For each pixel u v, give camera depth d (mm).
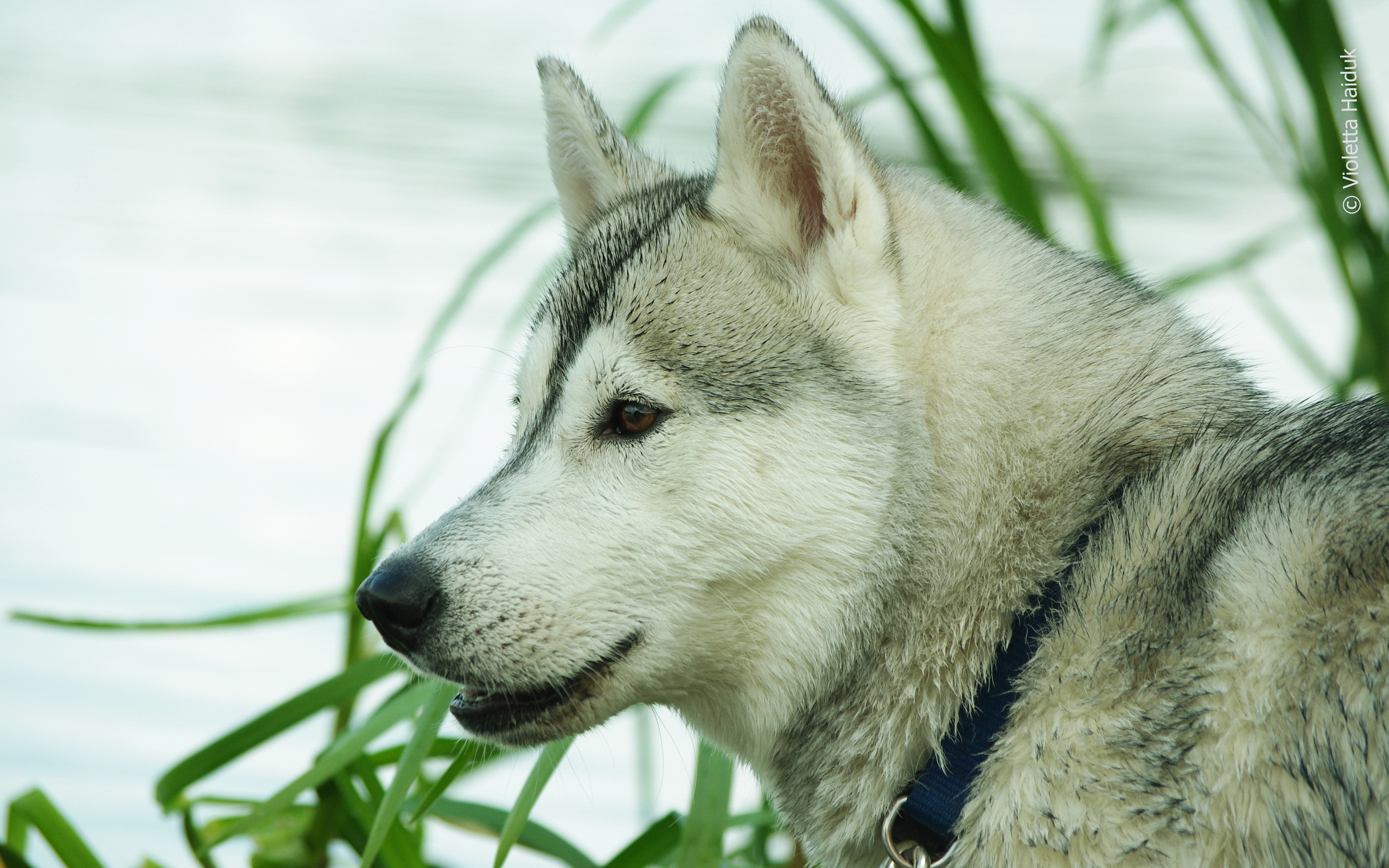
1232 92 10273
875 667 5738
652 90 9352
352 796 6848
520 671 5754
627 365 5945
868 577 5711
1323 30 9523
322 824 7254
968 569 5617
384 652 7176
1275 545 4934
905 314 5918
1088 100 22172
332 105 25375
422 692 6562
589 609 5754
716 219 6184
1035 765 5141
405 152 22562
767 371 5820
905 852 5621
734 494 5723
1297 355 13008
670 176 7465
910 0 9164
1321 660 4645
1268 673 4746
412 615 5723
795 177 6043
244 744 6816
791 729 5984
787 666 5855
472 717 6047
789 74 5824
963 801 5434
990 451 5688
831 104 5773
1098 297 6133
